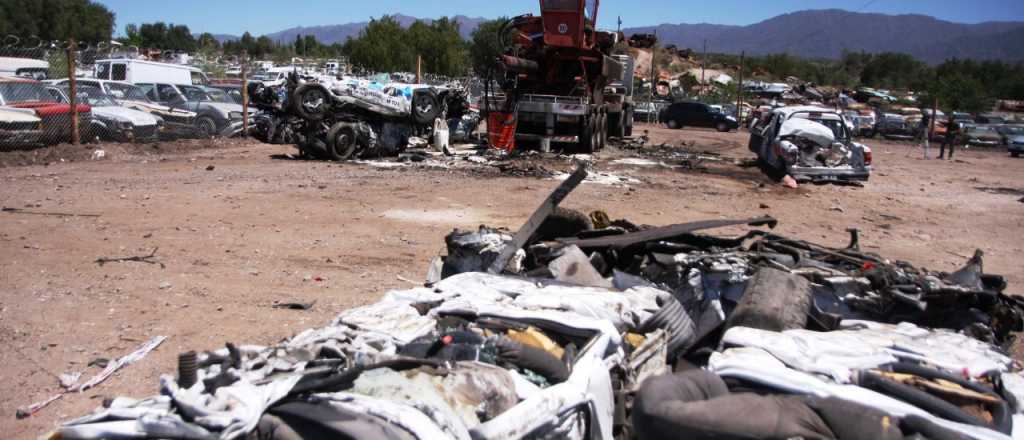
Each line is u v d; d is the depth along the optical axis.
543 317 3.62
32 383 4.68
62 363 5.01
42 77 22.28
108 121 17.47
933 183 19.22
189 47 89.44
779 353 3.45
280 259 8.05
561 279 4.71
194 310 6.21
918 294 4.73
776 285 4.34
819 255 5.56
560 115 20.27
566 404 3.04
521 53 21.44
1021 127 35.62
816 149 17.23
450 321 3.56
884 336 3.85
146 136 18.19
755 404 2.91
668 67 78.56
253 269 7.59
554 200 4.91
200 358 2.86
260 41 90.81
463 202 12.23
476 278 4.30
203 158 16.89
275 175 14.38
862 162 17.34
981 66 78.25
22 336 5.45
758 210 13.05
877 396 3.07
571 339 3.59
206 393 2.57
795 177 17.12
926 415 2.97
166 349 5.31
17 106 16.16
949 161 26.95
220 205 10.99
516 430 2.78
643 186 15.16
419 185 13.87
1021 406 3.45
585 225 6.16
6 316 5.84
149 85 21.11
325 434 2.45
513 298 4.02
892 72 91.06
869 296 4.80
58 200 10.79
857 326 4.25
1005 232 12.45
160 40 88.44
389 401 2.60
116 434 2.46
